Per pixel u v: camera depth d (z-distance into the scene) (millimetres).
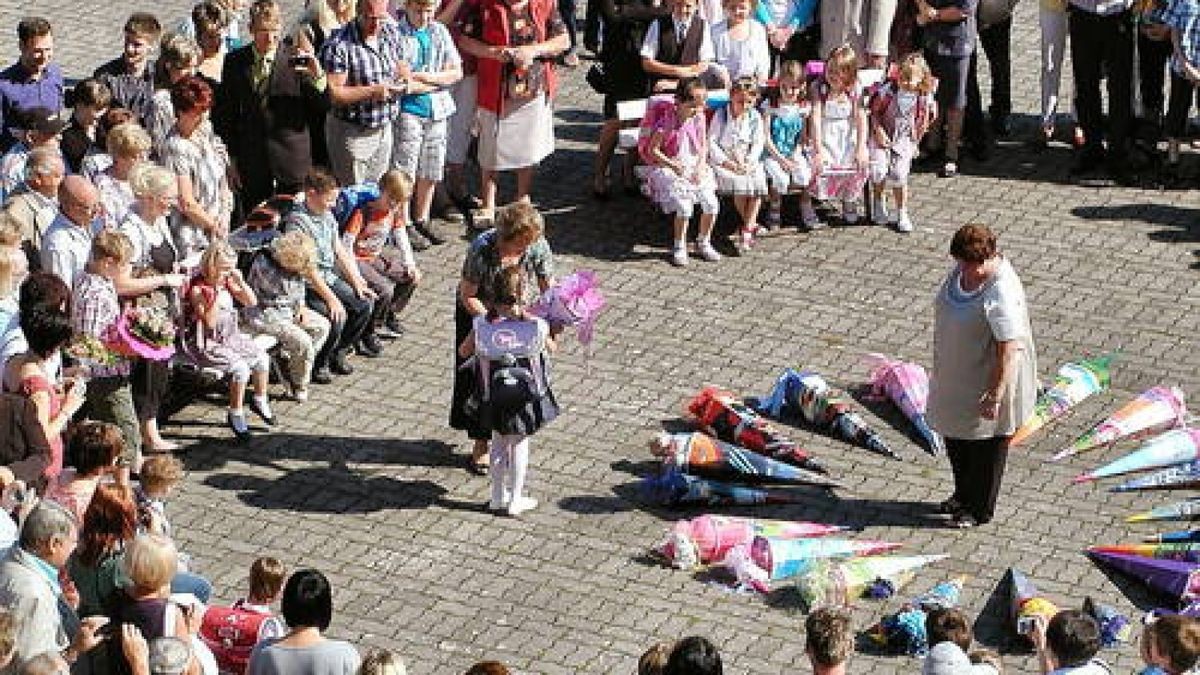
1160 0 46062
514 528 35969
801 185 44594
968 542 35812
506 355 35500
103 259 35344
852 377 40250
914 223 45562
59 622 28641
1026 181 47375
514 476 36062
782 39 47031
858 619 33906
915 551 35500
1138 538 35906
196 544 35281
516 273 35438
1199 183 47219
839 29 46875
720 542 35094
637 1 45375
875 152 44938
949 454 36062
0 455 32156
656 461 37688
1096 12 46156
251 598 30688
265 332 38438
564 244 44594
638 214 45844
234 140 41812
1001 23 47875
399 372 40156
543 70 44688
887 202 46125
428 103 43625
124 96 40875
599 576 34844
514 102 44594
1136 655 33188
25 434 32094
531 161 45031
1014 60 52781
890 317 42219
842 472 37500
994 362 34969
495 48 44312
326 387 39594
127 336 35344
